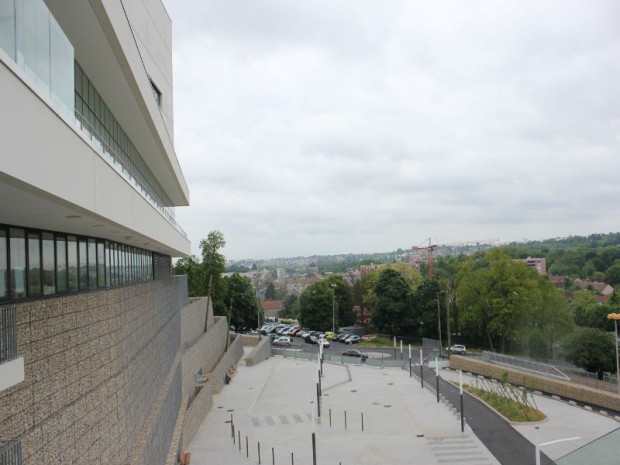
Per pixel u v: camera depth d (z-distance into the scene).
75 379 10.38
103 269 15.41
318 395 35.75
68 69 9.39
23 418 8.09
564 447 27.00
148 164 27.41
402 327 82.50
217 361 53.34
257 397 41.50
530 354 61.38
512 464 25.05
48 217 9.42
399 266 131.50
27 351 8.32
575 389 37.22
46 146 7.02
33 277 10.54
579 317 77.19
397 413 35.69
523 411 33.38
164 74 34.88
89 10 11.04
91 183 9.20
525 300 61.34
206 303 54.75
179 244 28.22
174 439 22.92
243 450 28.09
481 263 154.12
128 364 15.09
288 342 79.06
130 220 12.88
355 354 63.00
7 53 6.53
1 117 5.67
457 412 34.53
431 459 26.17
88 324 11.29
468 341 76.31
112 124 18.75
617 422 31.61
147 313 19.27
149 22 30.58
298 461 26.23
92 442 11.08
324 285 97.50
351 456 26.92
